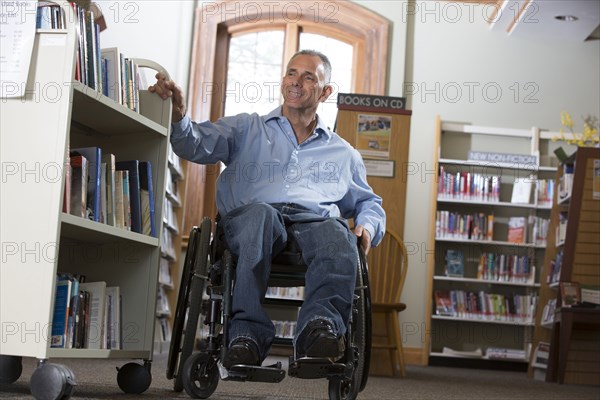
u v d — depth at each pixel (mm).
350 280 2252
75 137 2850
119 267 2736
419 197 7773
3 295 2090
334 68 7949
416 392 3676
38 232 2104
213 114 7816
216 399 2535
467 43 7980
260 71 7918
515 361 7512
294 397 2914
